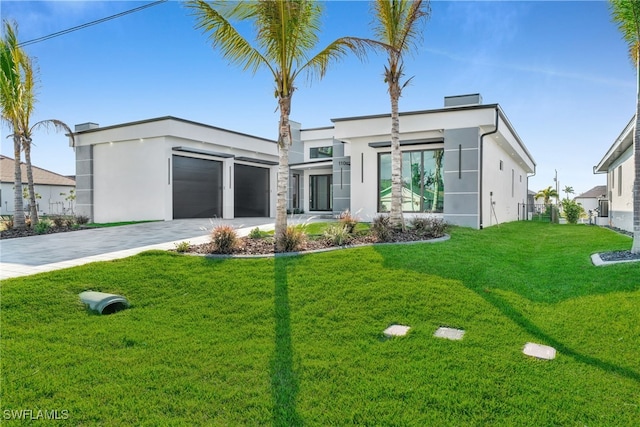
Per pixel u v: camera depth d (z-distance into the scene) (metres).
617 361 3.46
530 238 11.73
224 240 7.72
